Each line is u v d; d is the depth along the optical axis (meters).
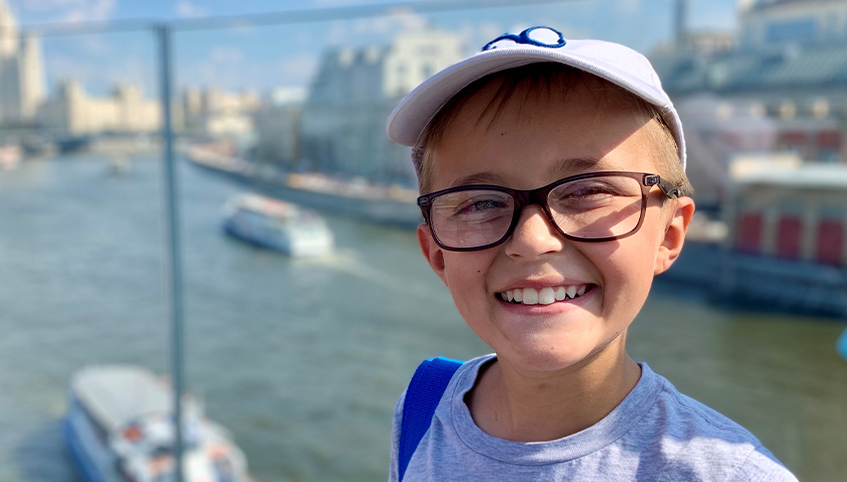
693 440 0.73
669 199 0.79
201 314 16.75
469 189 0.77
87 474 11.74
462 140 0.81
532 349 0.74
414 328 15.04
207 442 12.47
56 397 14.03
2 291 16.17
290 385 14.87
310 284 16.27
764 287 12.67
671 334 12.22
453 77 0.79
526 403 0.83
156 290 16.44
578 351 0.74
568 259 0.74
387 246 16.03
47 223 15.61
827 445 9.45
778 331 11.80
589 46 0.77
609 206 0.73
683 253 13.97
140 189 14.39
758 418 10.10
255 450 13.45
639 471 0.75
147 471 10.84
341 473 12.92
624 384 0.81
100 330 15.67
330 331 15.70
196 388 14.88
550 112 0.74
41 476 12.10
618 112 0.75
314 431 13.97
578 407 0.80
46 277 16.08
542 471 0.79
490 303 0.79
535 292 0.76
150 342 15.86
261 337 16.12
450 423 0.94
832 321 11.64
